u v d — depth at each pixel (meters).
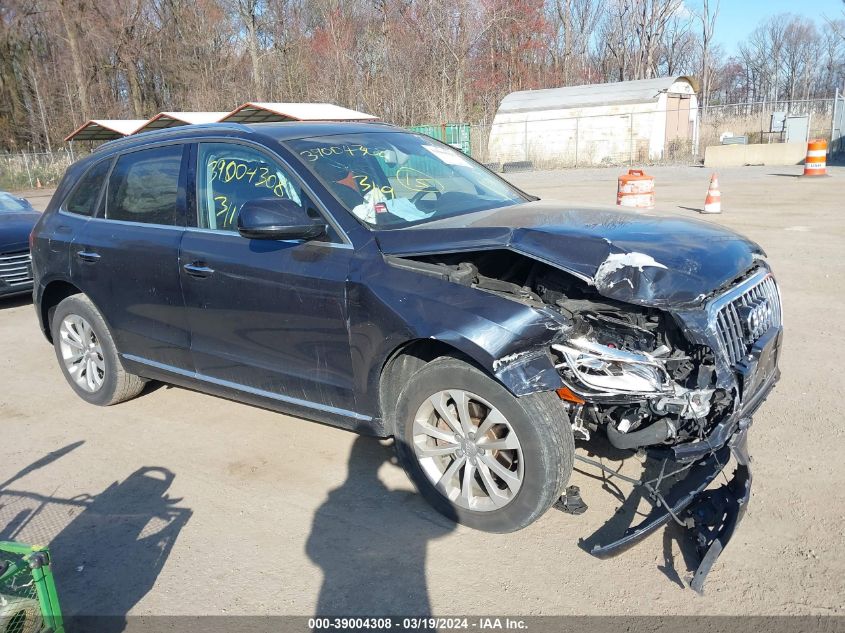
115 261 4.60
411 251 3.39
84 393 5.26
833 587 2.90
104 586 3.16
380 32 41.44
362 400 3.59
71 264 4.93
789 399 4.65
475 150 34.34
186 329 4.32
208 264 4.05
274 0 43.91
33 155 34.72
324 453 4.29
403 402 3.46
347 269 3.51
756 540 3.22
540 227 3.35
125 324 4.71
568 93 32.44
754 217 12.07
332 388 3.70
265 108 24.23
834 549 3.12
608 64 58.00
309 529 3.51
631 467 3.86
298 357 3.79
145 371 4.77
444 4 40.50
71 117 43.47
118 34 44.06
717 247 3.39
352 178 3.93
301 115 24.00
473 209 4.09
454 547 3.31
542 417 3.06
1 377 6.03
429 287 3.27
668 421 3.07
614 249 3.09
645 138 29.97
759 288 3.62
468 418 3.28
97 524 3.65
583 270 3.05
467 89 42.19
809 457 3.89
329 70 40.75
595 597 2.93
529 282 3.54
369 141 4.39
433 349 3.51
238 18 44.97
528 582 3.04
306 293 3.63
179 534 3.52
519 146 32.59
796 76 68.44
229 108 43.41
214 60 44.88
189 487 3.98
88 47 43.88
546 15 48.31
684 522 3.05
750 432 4.21
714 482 3.57
